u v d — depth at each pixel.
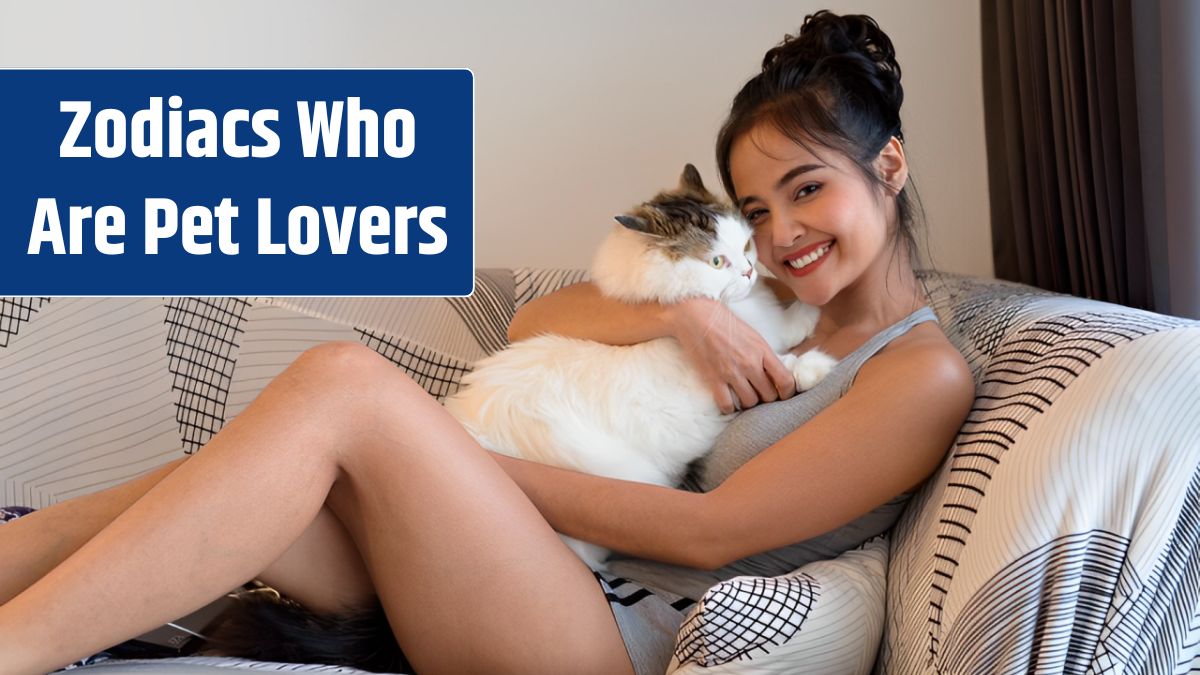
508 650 1.07
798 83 1.28
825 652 1.06
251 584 1.23
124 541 0.96
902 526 1.25
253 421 1.03
